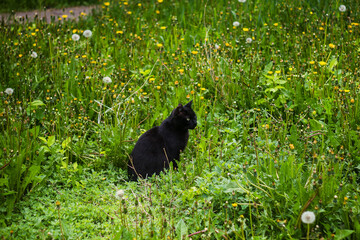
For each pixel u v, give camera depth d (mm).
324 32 6871
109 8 9289
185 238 3006
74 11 11008
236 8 8391
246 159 4180
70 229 3361
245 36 6953
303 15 7629
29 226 3416
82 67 5902
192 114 4328
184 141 4402
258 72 5746
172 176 4082
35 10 11039
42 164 4285
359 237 3061
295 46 6453
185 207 3621
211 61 5816
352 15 7219
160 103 5355
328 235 3057
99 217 3615
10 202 3586
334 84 5195
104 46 7184
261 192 3488
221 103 5426
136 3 9516
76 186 4031
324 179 3299
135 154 4281
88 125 5008
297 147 4254
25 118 4520
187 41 7293
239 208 3514
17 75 5605
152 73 6191
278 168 3645
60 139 4566
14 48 6559
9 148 4023
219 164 4012
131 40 7230
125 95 5547
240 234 3232
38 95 5555
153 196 3834
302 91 5316
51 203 3789
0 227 3404
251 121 4934
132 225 3363
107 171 4297
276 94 5461
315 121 4566
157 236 3227
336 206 3205
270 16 7805
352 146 4363
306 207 3104
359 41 6391
